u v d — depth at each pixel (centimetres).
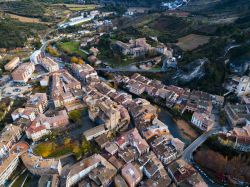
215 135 15862
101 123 17175
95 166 14062
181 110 18525
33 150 15188
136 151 14888
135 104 18788
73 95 19762
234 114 16750
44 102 19112
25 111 17700
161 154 14525
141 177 13688
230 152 14862
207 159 14100
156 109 18775
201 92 19700
